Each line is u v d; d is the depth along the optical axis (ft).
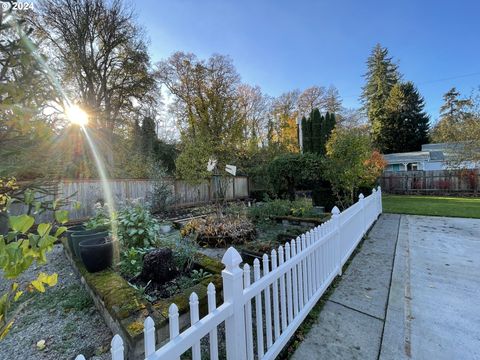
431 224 19.72
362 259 12.62
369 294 9.07
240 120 54.24
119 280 8.74
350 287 9.67
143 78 45.21
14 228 2.27
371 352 6.18
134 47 43.55
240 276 5.10
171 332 3.77
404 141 70.49
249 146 51.03
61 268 12.75
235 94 61.16
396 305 8.29
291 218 20.97
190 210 29.53
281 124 69.00
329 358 6.02
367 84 82.02
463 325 7.14
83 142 24.77
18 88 3.46
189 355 6.32
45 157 4.68
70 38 36.78
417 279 10.14
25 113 3.41
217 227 16.38
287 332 6.48
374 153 29.81
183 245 11.57
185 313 6.80
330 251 10.05
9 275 2.23
